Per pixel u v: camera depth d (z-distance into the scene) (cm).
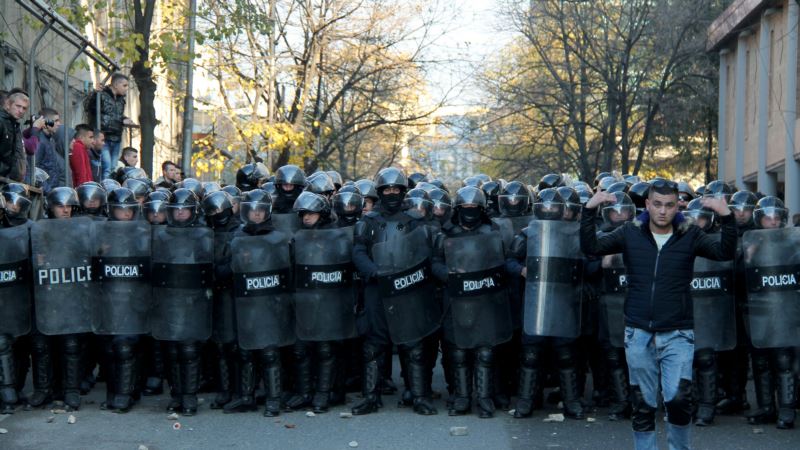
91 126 1639
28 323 991
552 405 1050
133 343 987
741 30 3278
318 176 1097
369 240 981
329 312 984
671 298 696
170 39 2058
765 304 936
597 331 992
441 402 1070
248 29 2412
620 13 3098
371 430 912
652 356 704
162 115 3747
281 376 986
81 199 1005
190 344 977
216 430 912
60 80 2203
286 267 987
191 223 987
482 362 970
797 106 2786
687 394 692
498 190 1133
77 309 983
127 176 1383
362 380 998
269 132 2689
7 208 990
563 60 3309
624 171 3069
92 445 847
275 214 1093
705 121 3588
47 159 1395
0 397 983
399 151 3453
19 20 1914
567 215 970
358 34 3023
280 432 904
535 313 948
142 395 1105
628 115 3091
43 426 922
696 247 703
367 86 3189
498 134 3447
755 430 916
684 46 3050
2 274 979
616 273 944
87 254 989
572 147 3341
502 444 856
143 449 824
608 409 1023
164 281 978
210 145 2744
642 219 714
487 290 966
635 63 3194
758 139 3127
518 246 972
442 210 995
